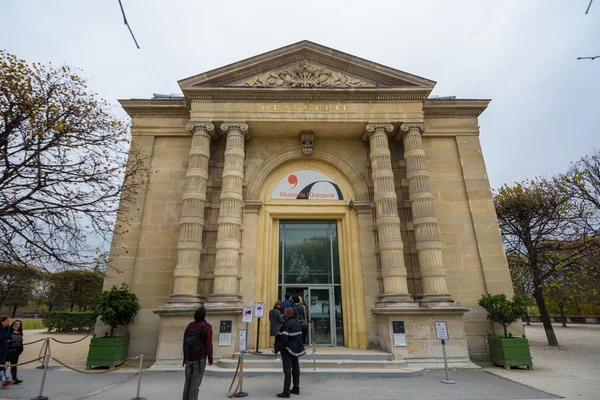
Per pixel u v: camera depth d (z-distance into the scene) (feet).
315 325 58.54
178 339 47.98
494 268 58.18
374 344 54.29
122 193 56.54
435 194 63.21
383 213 56.95
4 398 31.42
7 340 37.27
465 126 67.15
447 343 48.34
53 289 111.04
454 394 33.37
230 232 54.85
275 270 60.90
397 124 62.18
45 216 41.83
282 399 30.78
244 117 61.11
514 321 52.21
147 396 32.19
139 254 58.03
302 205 63.67
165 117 66.44
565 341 84.84
